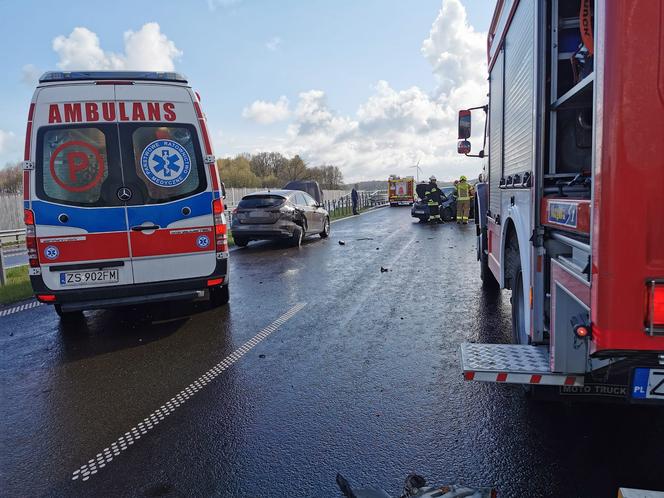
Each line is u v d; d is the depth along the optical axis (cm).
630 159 188
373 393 397
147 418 367
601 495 262
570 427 332
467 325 575
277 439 330
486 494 226
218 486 281
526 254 352
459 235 1566
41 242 539
